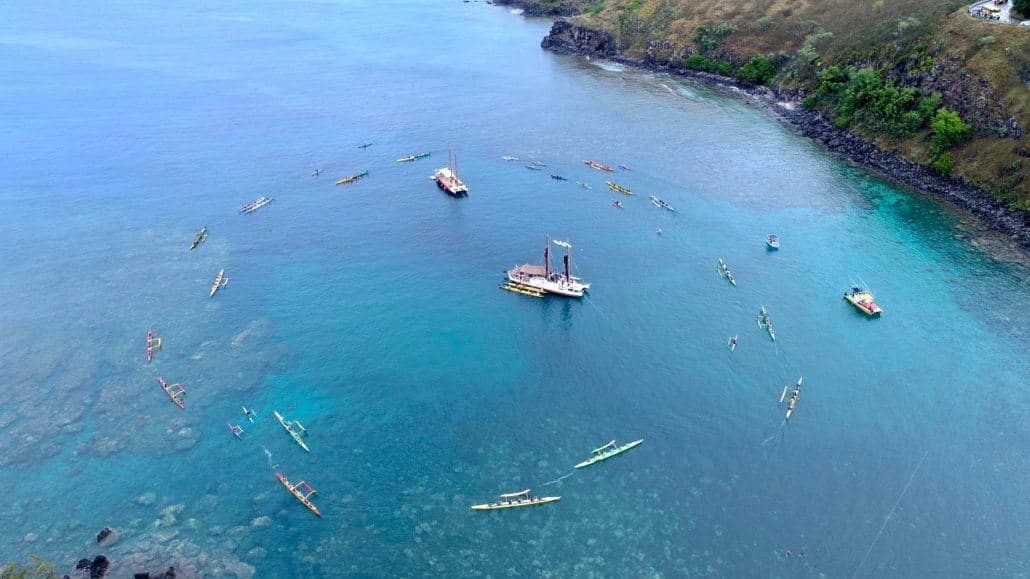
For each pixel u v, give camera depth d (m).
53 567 83.75
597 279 142.88
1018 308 129.88
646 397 111.81
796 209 168.00
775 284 139.25
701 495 94.62
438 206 174.12
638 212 168.88
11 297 138.75
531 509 93.25
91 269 148.25
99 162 198.62
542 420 107.75
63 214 170.38
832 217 163.75
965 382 113.38
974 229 153.75
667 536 89.06
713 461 99.75
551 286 138.00
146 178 189.25
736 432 104.62
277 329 129.00
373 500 94.69
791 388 112.62
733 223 162.38
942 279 139.00
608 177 187.75
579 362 119.94
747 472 98.00
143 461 101.06
